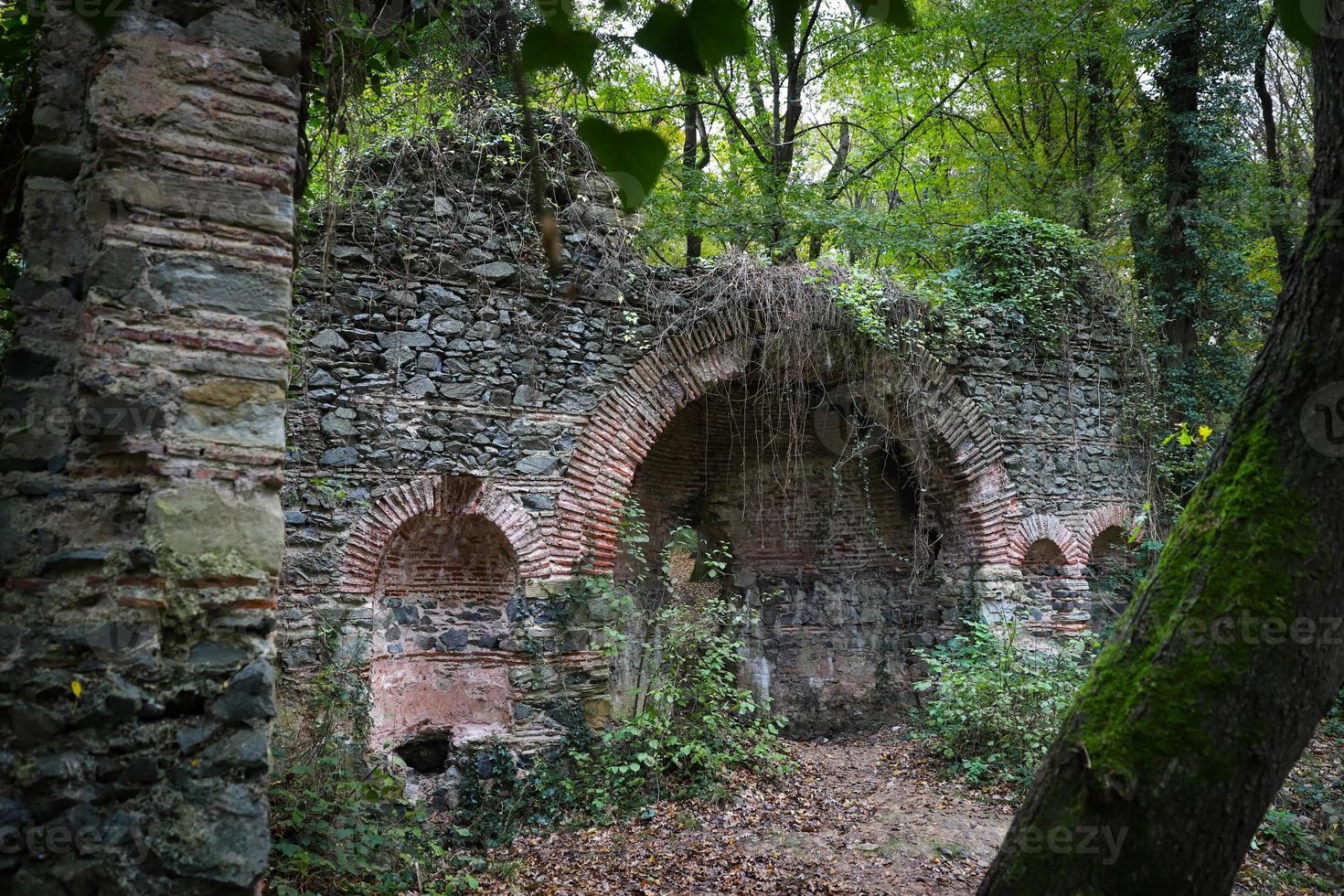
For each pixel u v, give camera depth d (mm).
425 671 7961
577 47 1230
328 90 4477
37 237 3092
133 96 3062
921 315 10336
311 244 7688
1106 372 11398
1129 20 13359
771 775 8484
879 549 11516
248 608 2996
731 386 10156
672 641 8828
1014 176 15547
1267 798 2453
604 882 6227
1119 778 2479
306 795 5727
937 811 7715
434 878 6297
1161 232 13008
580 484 8391
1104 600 11055
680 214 13734
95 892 2684
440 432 7945
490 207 8430
